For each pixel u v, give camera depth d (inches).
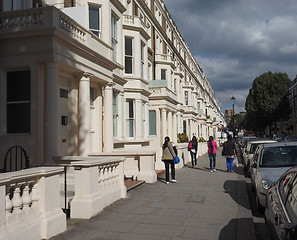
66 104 423.5
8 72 371.9
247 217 257.8
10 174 172.6
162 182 447.8
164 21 1273.4
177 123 1226.6
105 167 305.0
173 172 449.1
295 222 123.9
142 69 733.3
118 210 279.6
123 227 229.9
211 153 600.7
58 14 362.0
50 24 350.3
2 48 365.4
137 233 216.7
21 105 366.3
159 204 305.6
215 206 299.9
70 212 256.8
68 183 330.6
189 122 1513.3
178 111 1232.2
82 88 425.7
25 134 358.6
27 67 362.9
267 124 2181.3
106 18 521.0
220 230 224.4
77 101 433.4
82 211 254.2
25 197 188.9
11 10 391.9
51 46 350.3
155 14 1146.7
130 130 679.7
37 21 356.5
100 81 490.9
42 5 454.6
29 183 191.5
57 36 354.0
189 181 463.2
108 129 499.2
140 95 685.9
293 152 317.7
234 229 226.4
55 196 213.0
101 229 224.8
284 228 123.0
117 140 557.9
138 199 328.2
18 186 182.7
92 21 514.6
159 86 892.0
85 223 239.1
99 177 291.0
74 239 202.2
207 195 354.0
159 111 891.4
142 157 443.5
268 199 187.0
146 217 257.8
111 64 501.4
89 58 434.0
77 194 261.6
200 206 299.7
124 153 435.5
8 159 358.0
